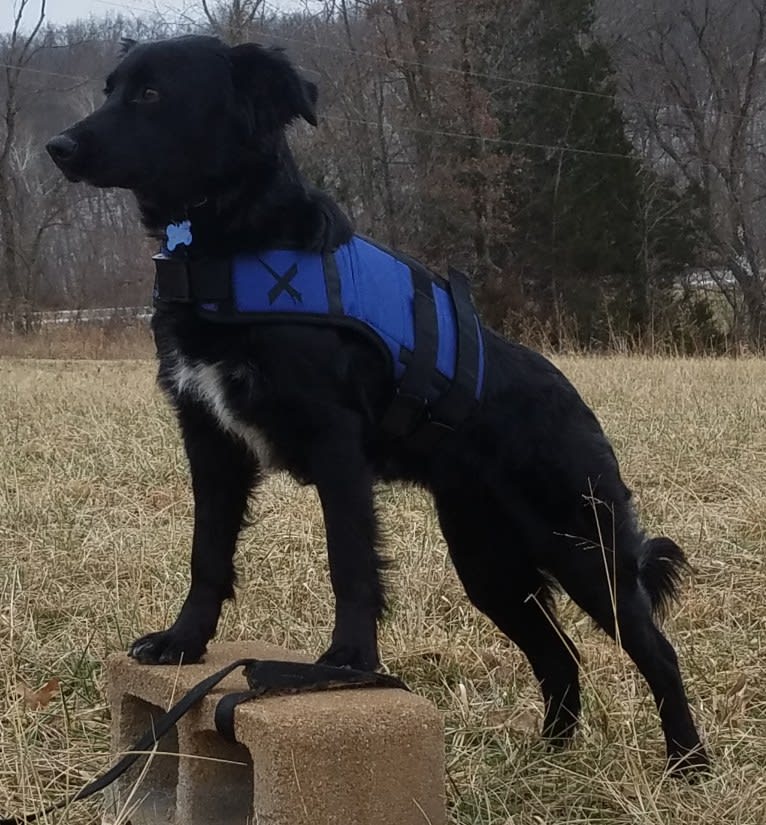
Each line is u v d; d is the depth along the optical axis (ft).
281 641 13.76
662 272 95.50
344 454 9.54
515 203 97.09
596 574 10.85
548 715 11.60
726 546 17.54
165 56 9.93
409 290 10.32
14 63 112.06
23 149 127.44
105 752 10.61
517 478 10.80
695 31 105.50
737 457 24.35
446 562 16.21
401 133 104.94
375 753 8.06
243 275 9.42
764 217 106.32
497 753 10.53
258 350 9.37
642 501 20.56
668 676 10.67
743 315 94.02
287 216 9.68
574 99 96.02
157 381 10.50
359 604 9.32
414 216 100.78
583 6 99.66
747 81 105.70
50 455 25.20
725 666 12.67
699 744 10.46
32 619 13.44
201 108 9.84
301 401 9.43
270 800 7.88
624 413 30.63
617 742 10.50
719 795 9.46
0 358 64.75
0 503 19.56
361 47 106.42
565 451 10.80
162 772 9.56
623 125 100.53
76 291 114.73
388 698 8.42
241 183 9.75
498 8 98.94
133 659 9.54
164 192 9.96
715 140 107.04
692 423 28.12
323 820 7.92
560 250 93.91
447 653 13.25
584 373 41.96
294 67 10.30
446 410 10.42
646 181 98.27
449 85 98.43
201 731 8.68
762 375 42.57
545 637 11.80
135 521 19.33
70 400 34.71
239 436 10.01
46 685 11.44
